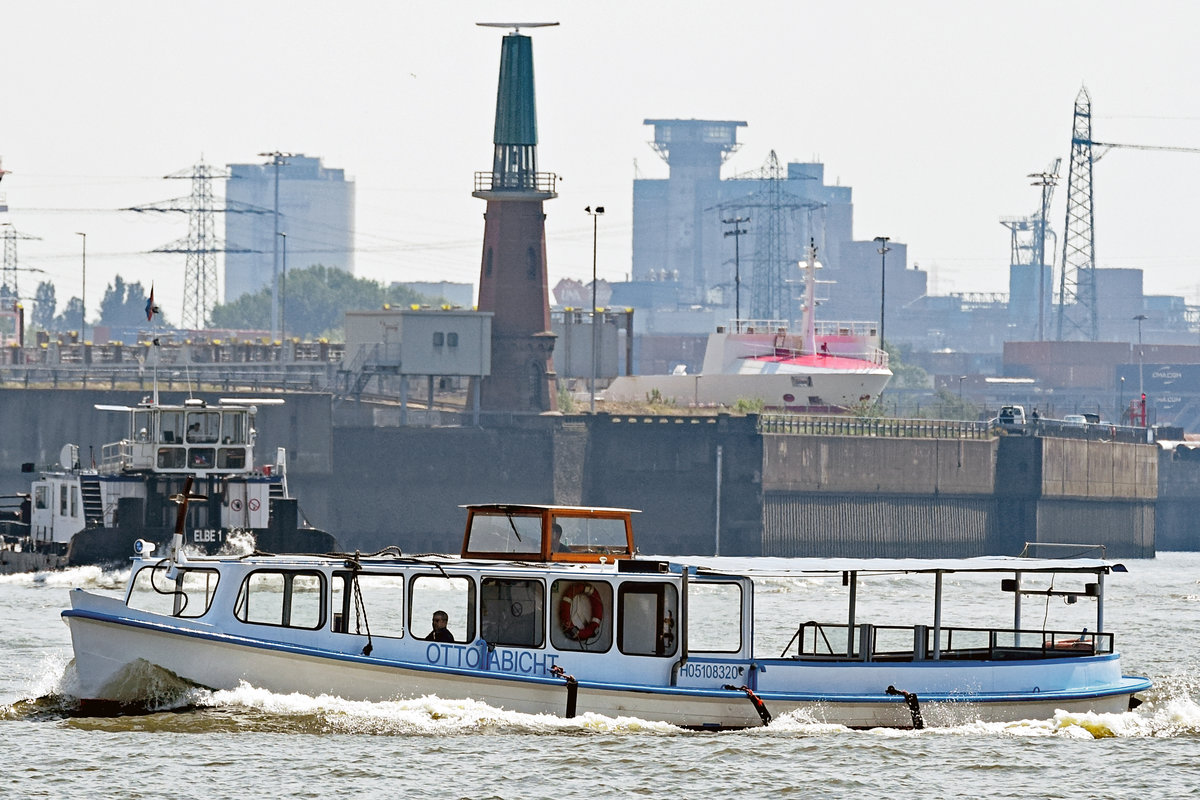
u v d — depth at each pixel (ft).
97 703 569.64
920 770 540.93
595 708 571.69
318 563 574.56
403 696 568.00
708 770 531.09
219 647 565.53
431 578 572.92
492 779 515.50
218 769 519.19
